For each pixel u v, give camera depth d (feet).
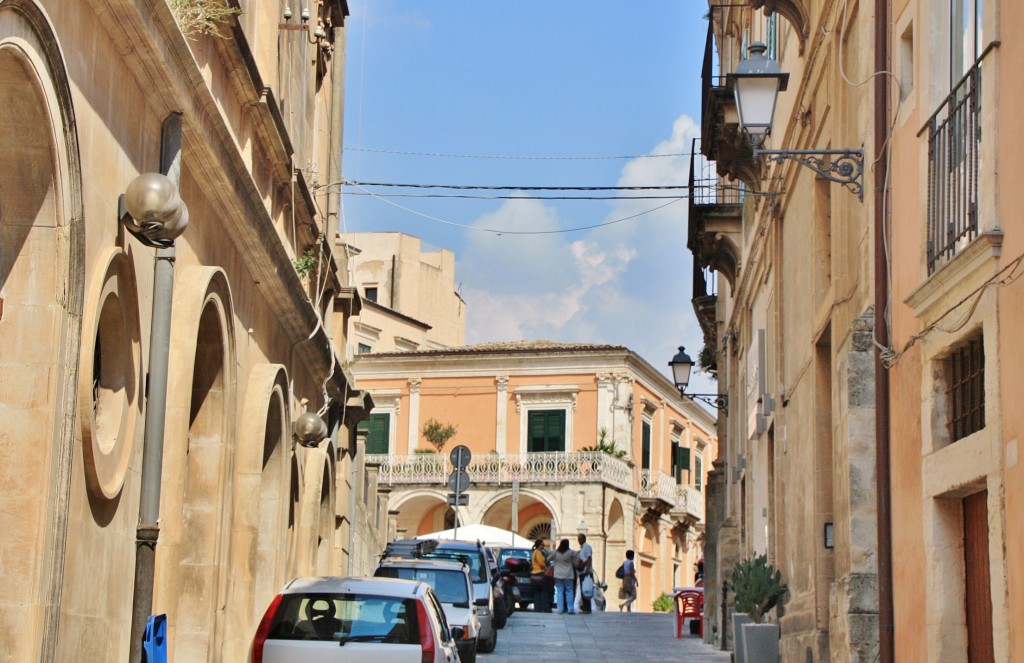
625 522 227.81
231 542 55.36
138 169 39.22
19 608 31.14
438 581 81.97
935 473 36.65
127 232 37.65
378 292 263.70
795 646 59.52
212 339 50.47
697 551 267.18
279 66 65.72
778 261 71.92
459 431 232.32
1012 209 31.30
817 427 57.67
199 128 43.75
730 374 105.40
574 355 228.84
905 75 42.06
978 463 33.17
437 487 228.22
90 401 34.09
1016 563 30.50
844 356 47.44
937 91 38.34
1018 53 31.12
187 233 46.21
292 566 71.61
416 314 266.36
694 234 98.94
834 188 53.26
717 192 106.22
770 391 75.87
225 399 51.49
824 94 56.70
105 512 37.04
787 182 68.08
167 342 40.81
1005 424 31.40
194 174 46.21
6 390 31.76
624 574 159.63
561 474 222.69
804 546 61.21
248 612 56.24
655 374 241.76
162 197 35.32
